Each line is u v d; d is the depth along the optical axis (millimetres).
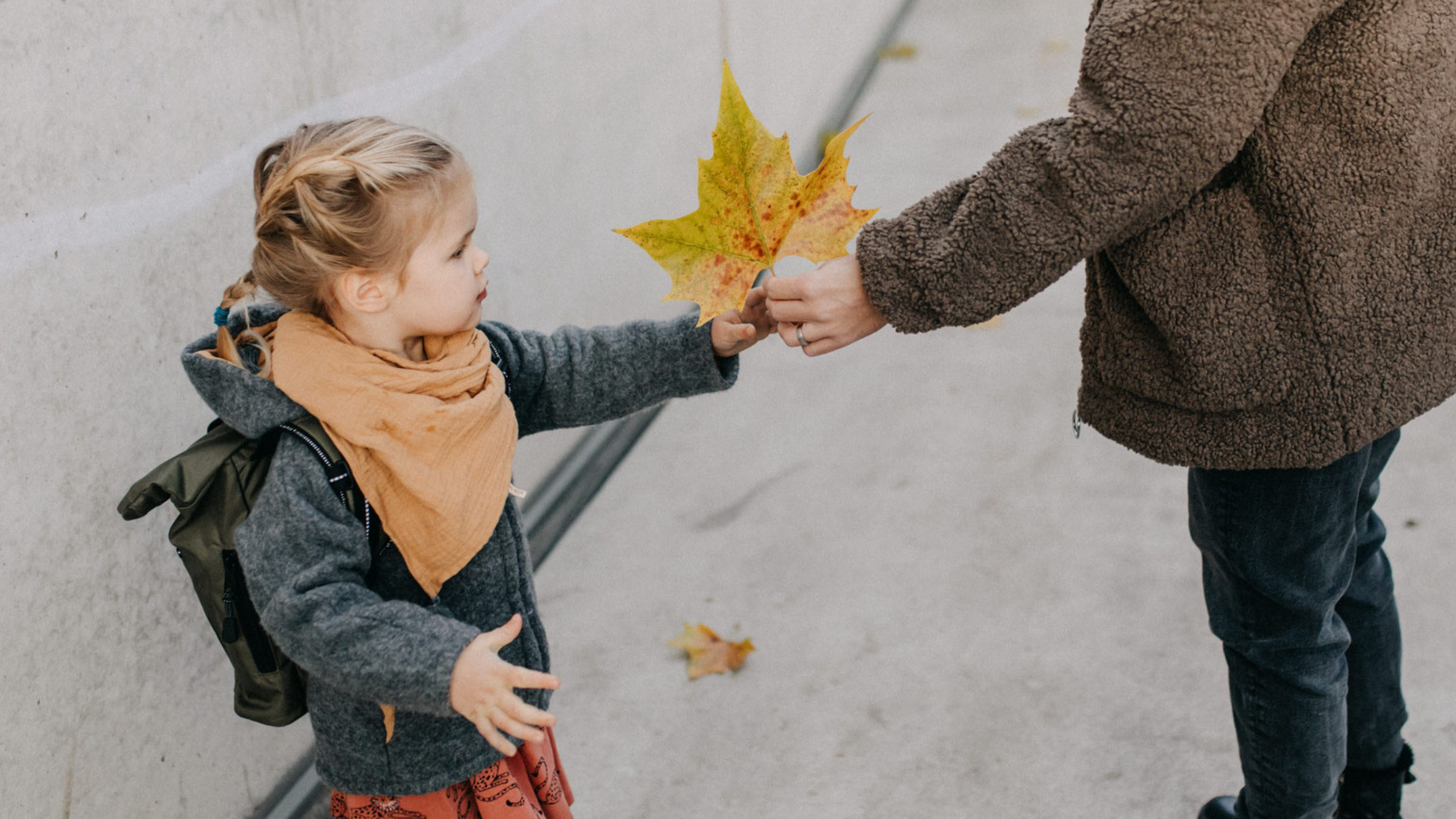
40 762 1547
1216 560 1582
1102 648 2377
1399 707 1800
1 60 1400
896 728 2221
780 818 2045
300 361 1329
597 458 3072
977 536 2740
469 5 2396
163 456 1705
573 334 1627
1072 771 2102
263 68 1847
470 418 1363
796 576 2656
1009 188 1289
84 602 1597
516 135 2594
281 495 1288
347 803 1516
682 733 2244
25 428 1479
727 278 1470
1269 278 1328
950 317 1365
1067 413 3201
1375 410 1359
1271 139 1269
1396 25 1221
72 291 1528
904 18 6648
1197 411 1427
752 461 3119
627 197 3209
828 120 5070
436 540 1354
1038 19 6395
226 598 1358
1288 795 1643
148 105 1629
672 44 3418
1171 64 1195
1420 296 1331
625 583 2674
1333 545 1483
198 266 1746
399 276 1334
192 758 1819
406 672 1223
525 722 1214
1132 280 1362
